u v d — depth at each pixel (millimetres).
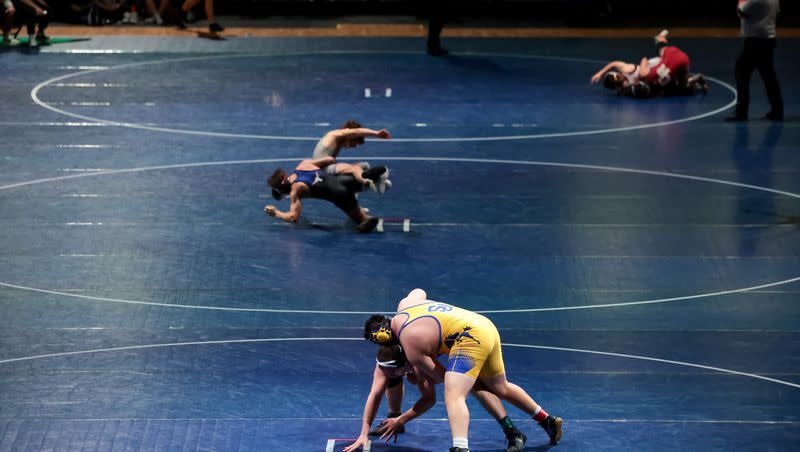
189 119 30641
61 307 18938
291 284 20094
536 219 23438
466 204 24344
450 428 14664
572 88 34562
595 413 15492
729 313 18953
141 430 14922
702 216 23594
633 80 33531
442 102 32750
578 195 24922
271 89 33938
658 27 43844
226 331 18156
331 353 17391
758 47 30031
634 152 28078
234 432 14922
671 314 18938
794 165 27000
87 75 35188
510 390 14492
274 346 17625
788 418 15344
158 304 19156
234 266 20859
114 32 41312
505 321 18672
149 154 27516
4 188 24828
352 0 45969
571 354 17391
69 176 25750
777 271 20766
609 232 22703
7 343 17547
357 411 15594
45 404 15633
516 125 30484
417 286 20109
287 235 22469
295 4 45625
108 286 19859
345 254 21516
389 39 40906
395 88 34281
